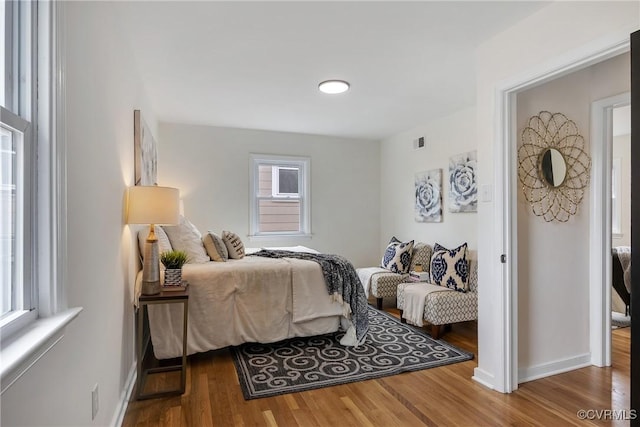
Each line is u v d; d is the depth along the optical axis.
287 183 5.39
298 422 2.01
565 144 2.66
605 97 2.69
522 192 2.50
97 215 1.63
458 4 2.05
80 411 1.37
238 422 2.00
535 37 2.15
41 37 1.11
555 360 2.63
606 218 2.75
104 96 1.76
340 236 5.61
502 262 2.35
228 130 5.00
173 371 2.63
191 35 2.39
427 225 4.78
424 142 4.82
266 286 3.02
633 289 1.50
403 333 3.49
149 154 3.39
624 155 5.46
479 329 2.54
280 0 2.00
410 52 2.65
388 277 4.32
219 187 4.95
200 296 2.80
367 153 5.78
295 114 4.32
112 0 1.93
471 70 2.99
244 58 2.75
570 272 2.69
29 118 1.08
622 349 3.12
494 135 2.40
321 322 3.20
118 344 2.03
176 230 3.19
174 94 3.56
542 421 2.02
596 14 1.84
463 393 2.34
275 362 2.80
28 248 1.06
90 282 1.51
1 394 0.80
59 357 1.17
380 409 2.15
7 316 0.97
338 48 2.59
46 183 1.11
